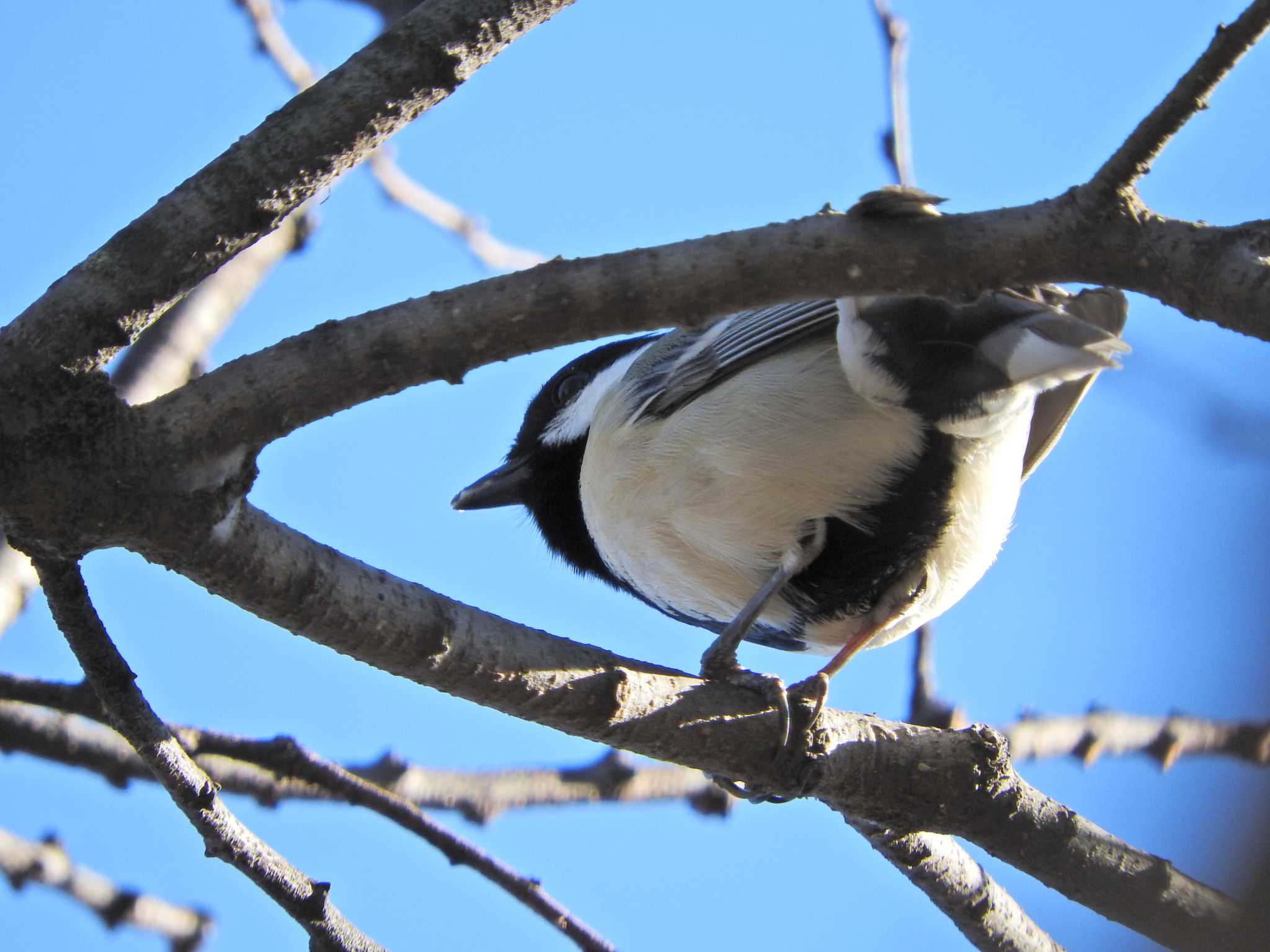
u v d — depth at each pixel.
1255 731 7.98
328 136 5.38
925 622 8.85
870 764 7.02
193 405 5.33
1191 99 4.85
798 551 8.70
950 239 5.09
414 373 5.31
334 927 6.07
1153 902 6.72
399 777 8.11
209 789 5.90
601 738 6.67
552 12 5.59
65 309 5.22
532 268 5.28
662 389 8.99
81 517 5.31
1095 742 8.20
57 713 7.19
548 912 7.30
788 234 5.16
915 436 8.20
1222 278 4.89
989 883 7.58
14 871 8.84
